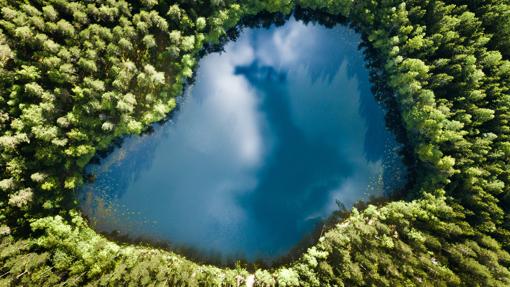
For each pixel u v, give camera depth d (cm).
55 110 4366
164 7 4825
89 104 4450
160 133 5297
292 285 4784
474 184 4638
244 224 5378
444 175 4728
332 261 4816
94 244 4572
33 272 4069
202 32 5275
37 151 4341
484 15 4925
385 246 4666
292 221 5444
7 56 4197
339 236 4784
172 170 5322
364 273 4578
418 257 4494
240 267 5119
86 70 4425
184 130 5441
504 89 4838
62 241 4362
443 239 4544
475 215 4584
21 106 4216
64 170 4672
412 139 5259
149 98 4784
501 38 4972
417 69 4875
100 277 4297
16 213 4344
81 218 4728
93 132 4647
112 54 4562
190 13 4966
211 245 5234
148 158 5228
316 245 5197
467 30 4938
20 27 4081
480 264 4316
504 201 4631
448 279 4312
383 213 4950
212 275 4872
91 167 4950
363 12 5434
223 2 5047
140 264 4438
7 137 4103
